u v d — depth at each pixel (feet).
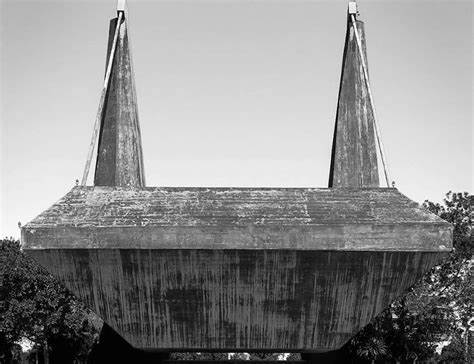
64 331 194.80
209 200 90.43
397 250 83.35
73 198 90.53
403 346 163.32
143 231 83.10
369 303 87.71
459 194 187.01
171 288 86.22
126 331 89.81
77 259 84.53
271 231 82.84
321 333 90.17
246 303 87.30
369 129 104.12
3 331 175.73
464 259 183.83
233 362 107.24
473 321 181.27
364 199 90.33
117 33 103.14
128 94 104.73
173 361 106.32
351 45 106.63
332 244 82.94
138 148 106.11
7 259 178.81
